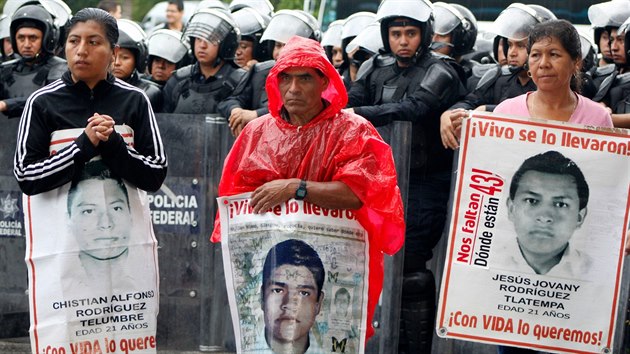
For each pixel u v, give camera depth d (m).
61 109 6.39
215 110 9.19
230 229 6.13
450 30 9.58
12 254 8.52
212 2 11.68
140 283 6.52
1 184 8.46
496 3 14.43
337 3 15.59
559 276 6.35
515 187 6.36
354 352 6.07
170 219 8.24
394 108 7.87
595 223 6.34
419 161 7.98
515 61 8.32
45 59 9.29
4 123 8.42
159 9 25.06
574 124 6.34
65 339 6.40
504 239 6.36
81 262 6.40
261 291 6.07
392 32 8.14
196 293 8.28
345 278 6.05
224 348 8.32
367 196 5.97
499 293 6.36
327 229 6.02
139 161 6.39
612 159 6.33
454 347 7.91
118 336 6.49
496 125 6.36
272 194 5.98
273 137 6.11
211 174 8.16
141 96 6.54
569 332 6.36
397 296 7.76
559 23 6.39
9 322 8.60
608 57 9.71
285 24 10.09
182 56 10.28
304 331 6.04
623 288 7.40
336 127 6.04
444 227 8.03
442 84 8.02
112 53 6.46
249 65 10.27
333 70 5.97
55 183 6.30
